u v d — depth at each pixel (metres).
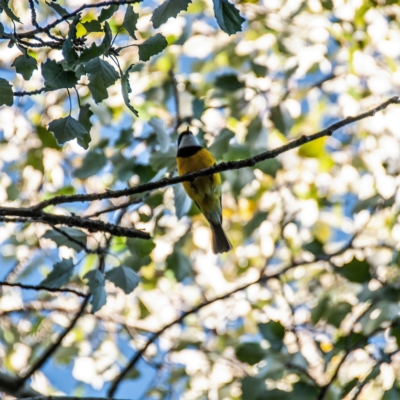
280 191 11.47
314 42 11.01
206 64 11.31
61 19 4.80
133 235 6.24
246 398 7.33
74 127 4.95
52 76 4.67
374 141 11.53
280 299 10.20
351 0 10.94
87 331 11.05
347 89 11.66
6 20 10.34
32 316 11.02
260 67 9.88
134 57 10.84
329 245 11.27
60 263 6.12
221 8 4.66
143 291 11.49
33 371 7.57
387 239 10.37
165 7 4.71
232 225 12.21
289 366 7.51
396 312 8.10
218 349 10.74
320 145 11.03
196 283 11.76
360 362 8.64
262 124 9.51
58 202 5.89
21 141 11.01
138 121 10.31
